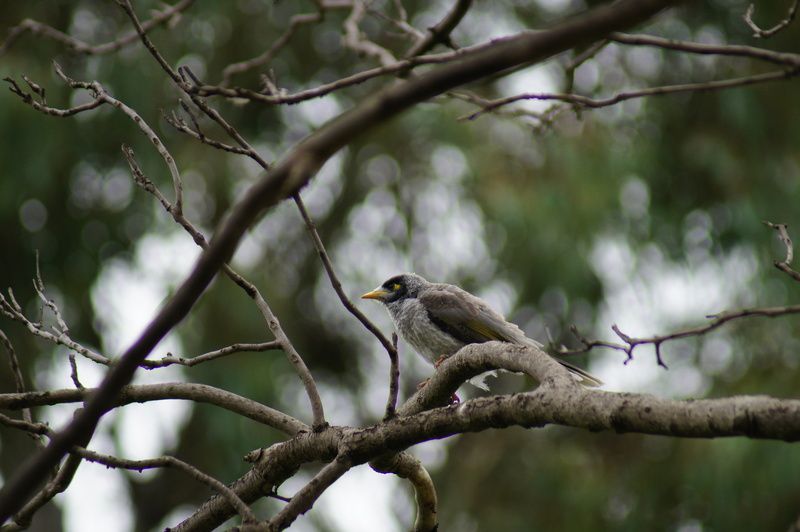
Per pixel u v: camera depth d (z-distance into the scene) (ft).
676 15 46.60
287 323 53.83
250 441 47.88
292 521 16.47
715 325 16.11
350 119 8.87
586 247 47.67
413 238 52.37
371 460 18.92
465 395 55.26
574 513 48.62
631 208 48.98
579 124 49.19
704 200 49.01
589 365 47.55
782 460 41.98
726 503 43.16
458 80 8.80
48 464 10.53
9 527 19.10
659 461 48.26
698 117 49.11
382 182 54.19
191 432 53.21
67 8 46.93
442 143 50.14
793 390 43.91
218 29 51.26
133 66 45.78
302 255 56.75
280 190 8.98
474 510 50.88
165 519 59.06
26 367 48.11
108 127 45.91
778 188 47.55
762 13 47.60
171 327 9.70
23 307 47.80
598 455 50.52
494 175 49.14
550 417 14.20
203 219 50.90
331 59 54.49
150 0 45.44
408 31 27.66
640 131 49.39
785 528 42.55
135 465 16.84
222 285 50.06
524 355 16.35
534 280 48.37
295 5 51.44
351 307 16.92
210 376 48.39
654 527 46.80
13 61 44.88
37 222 47.96
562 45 8.64
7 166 44.45
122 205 47.73
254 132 53.57
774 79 17.26
